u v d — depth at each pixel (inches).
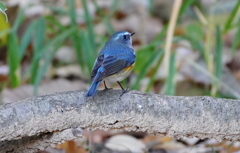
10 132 264.8
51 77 582.6
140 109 275.7
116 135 429.1
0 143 281.4
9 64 469.7
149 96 280.7
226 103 277.9
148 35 681.6
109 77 348.2
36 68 480.7
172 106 276.5
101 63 336.5
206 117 274.7
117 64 343.0
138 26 698.2
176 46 607.8
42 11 690.8
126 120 277.6
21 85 519.8
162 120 276.5
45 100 272.4
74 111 273.9
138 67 476.1
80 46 503.2
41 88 514.0
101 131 429.4
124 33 376.8
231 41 641.0
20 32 638.5
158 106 276.2
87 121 276.8
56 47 493.7
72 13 505.0
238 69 582.2
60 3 727.1
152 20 710.5
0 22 547.5
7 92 496.7
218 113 274.7
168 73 422.3
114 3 590.9
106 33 672.4
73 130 276.2
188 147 406.3
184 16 688.4
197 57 571.2
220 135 278.7
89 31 499.8
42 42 491.8
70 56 617.6
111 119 277.0
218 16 618.5
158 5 756.6
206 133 278.7
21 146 282.5
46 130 272.4
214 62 509.7
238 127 275.7
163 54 444.8
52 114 270.4
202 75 539.5
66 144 364.8
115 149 400.2
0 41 565.9
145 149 402.6
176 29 639.8
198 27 552.4
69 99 275.3
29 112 267.1
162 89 529.7
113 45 360.5
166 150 402.9
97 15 720.3
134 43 662.5
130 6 757.3
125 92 283.3
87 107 275.3
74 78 582.2
